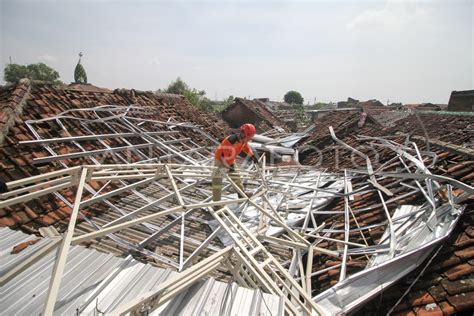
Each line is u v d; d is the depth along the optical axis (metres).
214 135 11.22
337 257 3.56
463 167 4.30
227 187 5.29
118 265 2.25
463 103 21.22
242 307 1.94
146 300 1.70
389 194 4.55
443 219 3.24
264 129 17.55
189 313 1.86
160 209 4.34
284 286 2.43
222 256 2.39
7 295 1.89
